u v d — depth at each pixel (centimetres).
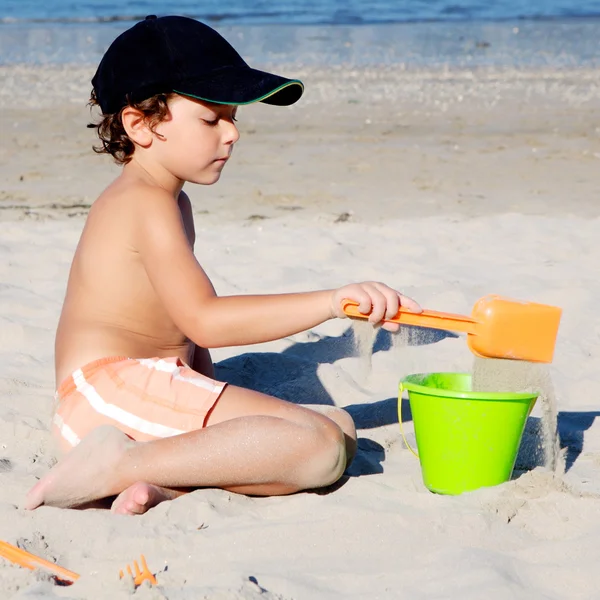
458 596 417
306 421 514
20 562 443
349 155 1759
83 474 499
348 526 477
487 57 2989
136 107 529
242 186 1514
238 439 501
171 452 500
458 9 4466
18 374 713
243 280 959
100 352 545
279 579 429
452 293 891
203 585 417
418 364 748
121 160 561
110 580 421
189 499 501
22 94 2350
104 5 4606
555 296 891
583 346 780
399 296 502
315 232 1198
